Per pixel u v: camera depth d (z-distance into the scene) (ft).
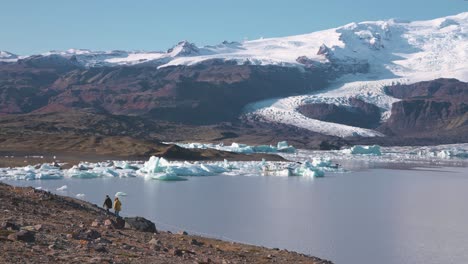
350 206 388.37
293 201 405.80
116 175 558.15
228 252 154.92
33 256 92.12
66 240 113.70
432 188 535.19
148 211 328.29
